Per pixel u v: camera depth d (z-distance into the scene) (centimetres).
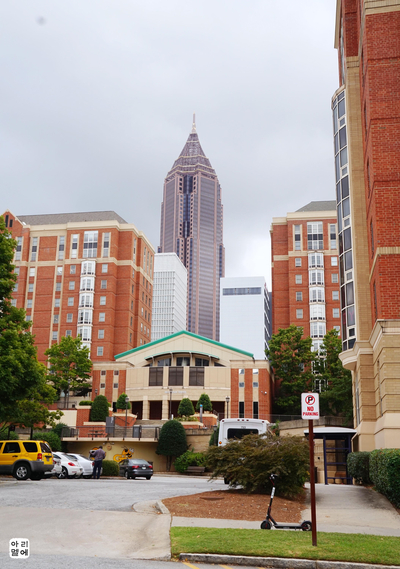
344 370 6412
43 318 9906
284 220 9675
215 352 8331
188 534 1178
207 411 7075
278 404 7338
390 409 2334
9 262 2981
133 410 8512
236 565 1009
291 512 1628
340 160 3756
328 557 1012
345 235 3634
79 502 1661
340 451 3928
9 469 2572
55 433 5156
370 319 2989
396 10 2730
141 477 3834
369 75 2694
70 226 10138
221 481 3136
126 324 9744
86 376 7944
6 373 2692
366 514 1642
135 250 10388
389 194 2550
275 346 7369
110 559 1009
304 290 9219
